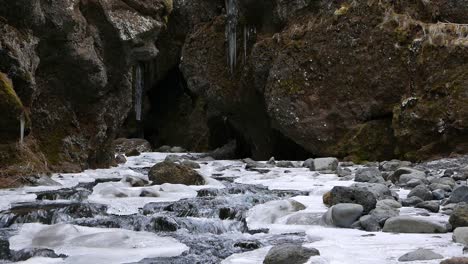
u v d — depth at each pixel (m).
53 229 5.08
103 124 11.52
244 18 15.54
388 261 3.91
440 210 5.82
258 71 14.75
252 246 4.73
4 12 8.48
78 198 6.91
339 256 4.05
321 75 13.52
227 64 16.05
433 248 4.23
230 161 13.95
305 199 6.61
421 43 12.15
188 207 6.27
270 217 5.73
